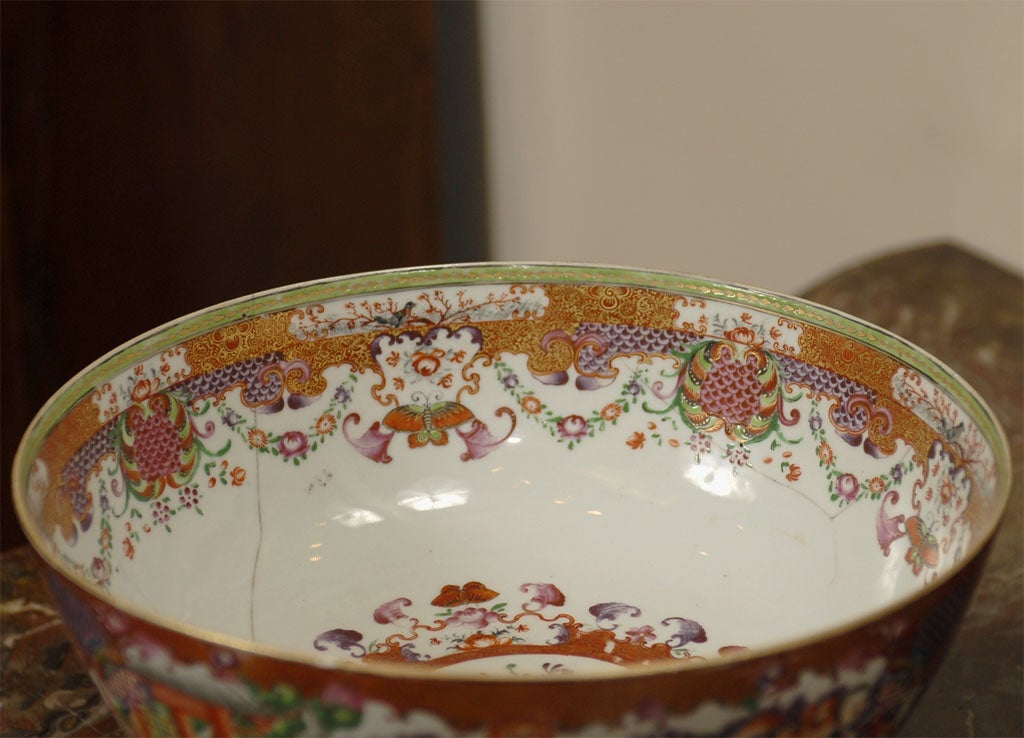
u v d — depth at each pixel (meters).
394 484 0.88
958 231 1.58
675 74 1.70
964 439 0.72
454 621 0.80
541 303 0.90
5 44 1.71
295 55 1.70
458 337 0.89
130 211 1.80
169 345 0.80
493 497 0.88
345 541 0.85
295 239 1.79
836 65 1.59
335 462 0.87
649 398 0.89
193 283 1.83
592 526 0.87
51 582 0.55
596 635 0.78
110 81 1.75
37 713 0.80
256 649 0.47
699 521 0.85
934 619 0.52
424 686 0.46
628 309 0.89
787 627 0.78
